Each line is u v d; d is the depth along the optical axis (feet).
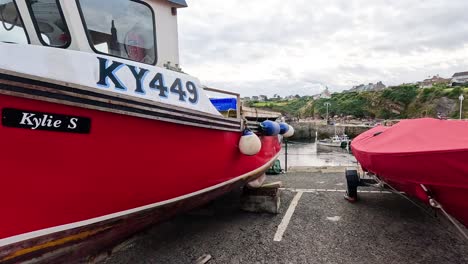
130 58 9.97
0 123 6.08
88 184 7.61
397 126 13.94
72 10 8.30
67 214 7.47
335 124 242.99
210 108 11.00
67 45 8.34
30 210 6.85
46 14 8.02
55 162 6.93
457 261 10.41
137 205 9.00
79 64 7.41
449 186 8.91
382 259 10.67
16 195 6.57
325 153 125.08
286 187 21.80
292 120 275.80
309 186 22.09
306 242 12.18
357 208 16.26
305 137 234.79
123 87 8.11
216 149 11.41
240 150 12.80
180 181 10.10
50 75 6.80
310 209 16.25
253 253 11.35
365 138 16.30
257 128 15.14
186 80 10.22
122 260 10.90
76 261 8.85
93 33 8.87
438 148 9.00
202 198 11.92
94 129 7.38
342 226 13.75
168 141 9.20
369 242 12.05
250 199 15.71
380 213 15.39
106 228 8.66
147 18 10.55
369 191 19.67
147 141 8.58
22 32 7.83
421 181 9.73
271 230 13.46
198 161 10.57
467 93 255.29
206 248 11.84
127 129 8.04
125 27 9.82
